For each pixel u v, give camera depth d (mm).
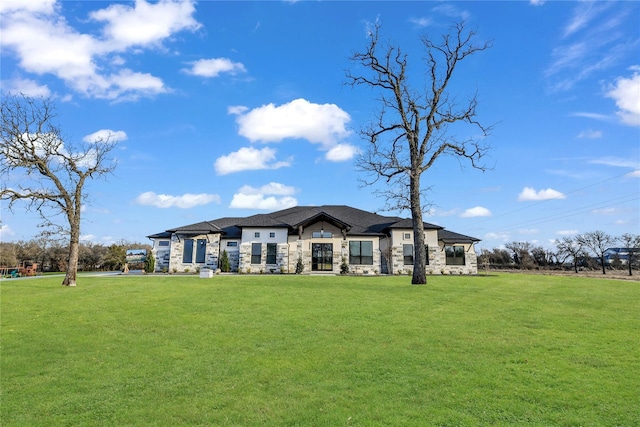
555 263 55906
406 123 26203
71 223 23406
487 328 11711
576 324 12203
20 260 49344
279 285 21266
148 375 8148
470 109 26703
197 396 7090
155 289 19734
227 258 38281
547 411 6316
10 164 22766
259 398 6973
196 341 10516
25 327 12008
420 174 25328
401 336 10859
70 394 7234
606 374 7898
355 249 37906
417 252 23438
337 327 11859
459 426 5844
